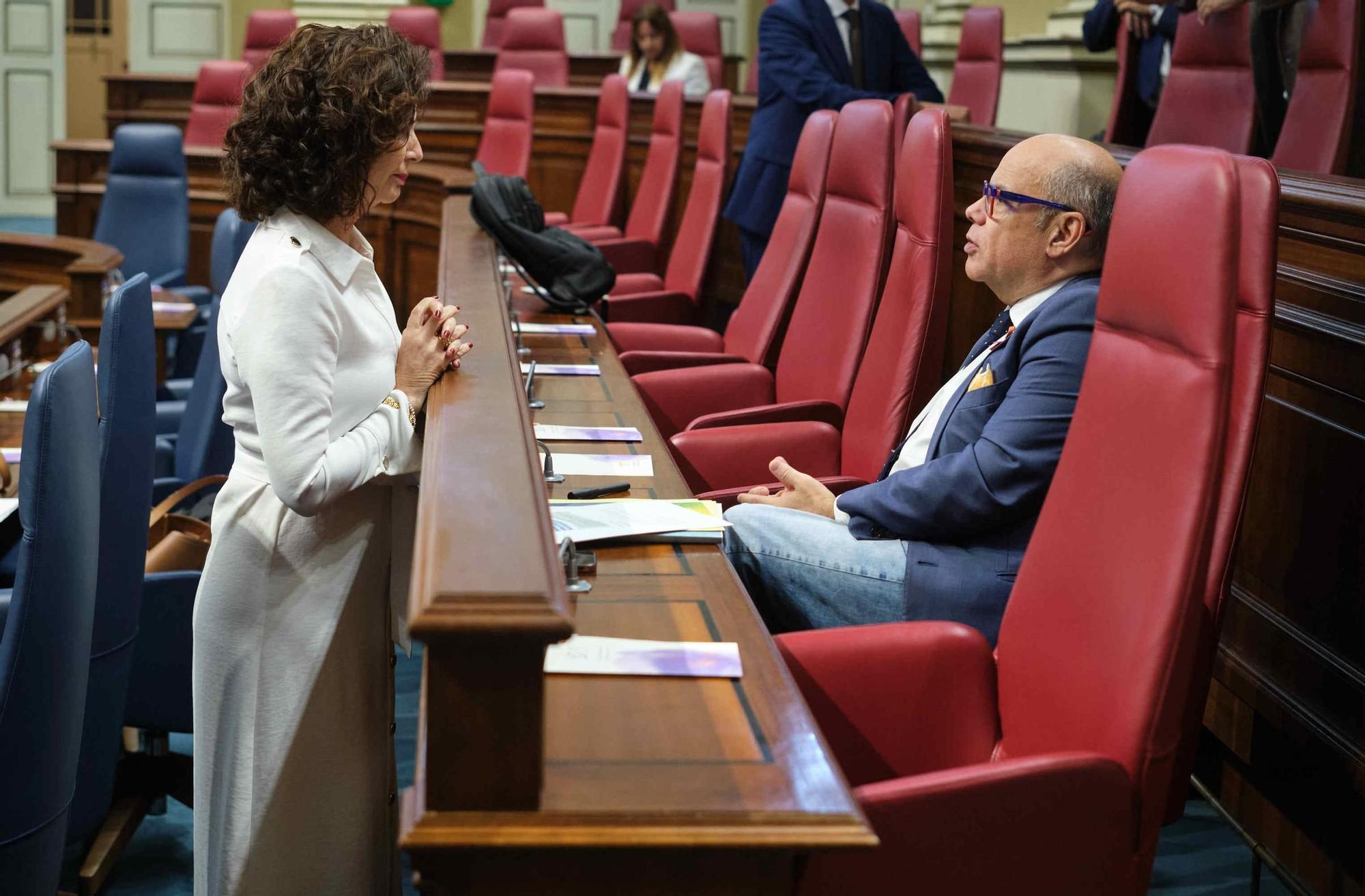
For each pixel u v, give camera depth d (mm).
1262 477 2160
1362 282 1908
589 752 1173
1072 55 6961
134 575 2201
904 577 1935
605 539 1715
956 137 3340
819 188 3373
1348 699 1908
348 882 1850
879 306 2820
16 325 3221
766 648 1405
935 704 1597
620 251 4863
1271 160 3336
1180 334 1367
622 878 1084
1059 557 1508
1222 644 2268
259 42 7953
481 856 1062
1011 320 2096
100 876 2318
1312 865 1998
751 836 1064
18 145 11086
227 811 1810
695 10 11219
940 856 1295
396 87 1740
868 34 4566
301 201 1749
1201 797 2400
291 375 1680
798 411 2807
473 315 2525
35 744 1712
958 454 1926
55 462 1686
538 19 8273
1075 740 1436
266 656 1793
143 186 6012
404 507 1841
